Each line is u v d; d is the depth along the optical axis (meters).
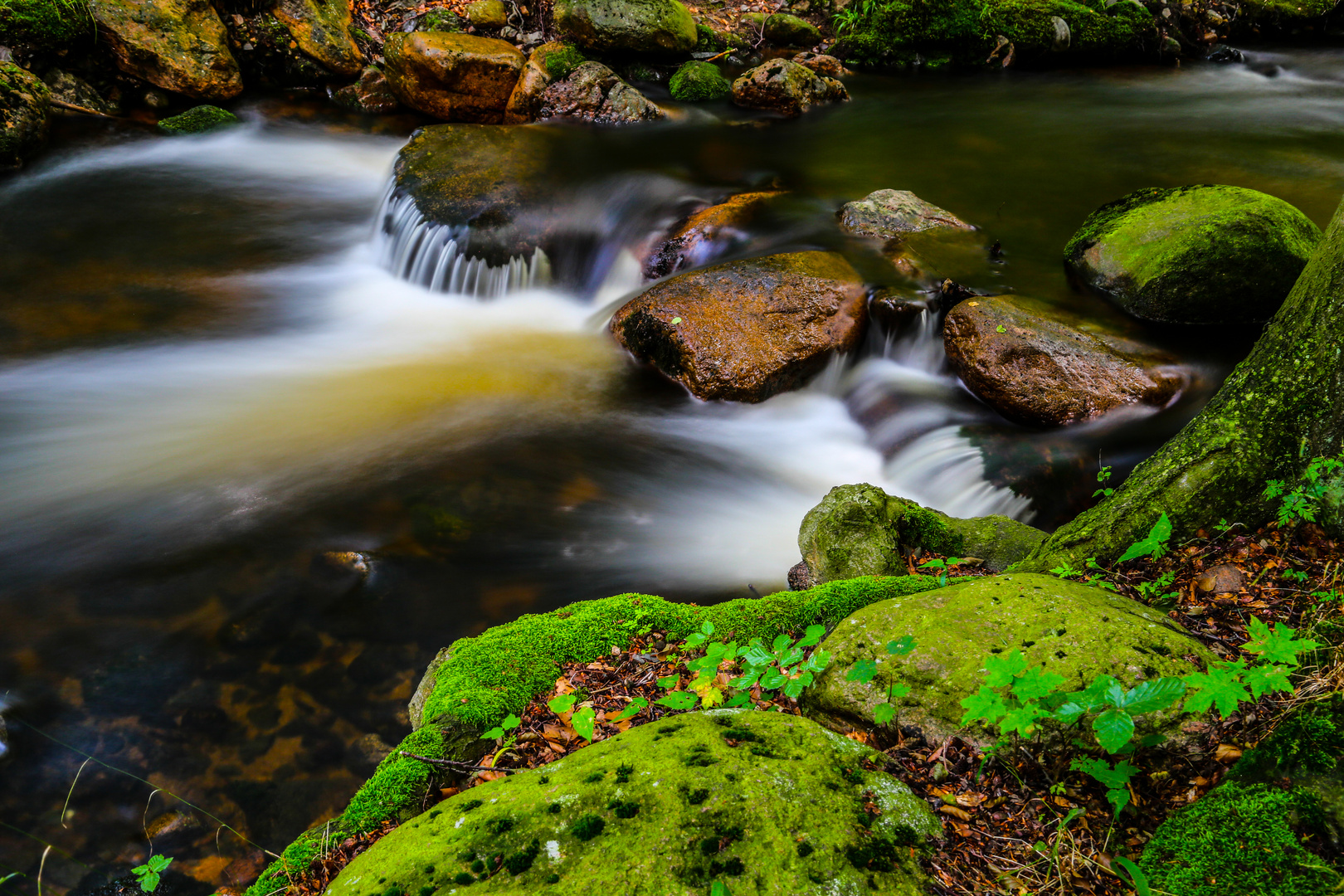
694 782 2.42
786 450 6.86
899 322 7.31
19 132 10.42
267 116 12.88
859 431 7.02
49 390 7.23
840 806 2.42
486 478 6.40
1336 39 17.33
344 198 11.28
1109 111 13.11
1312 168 10.16
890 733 2.91
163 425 6.88
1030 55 15.74
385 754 4.07
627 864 2.20
